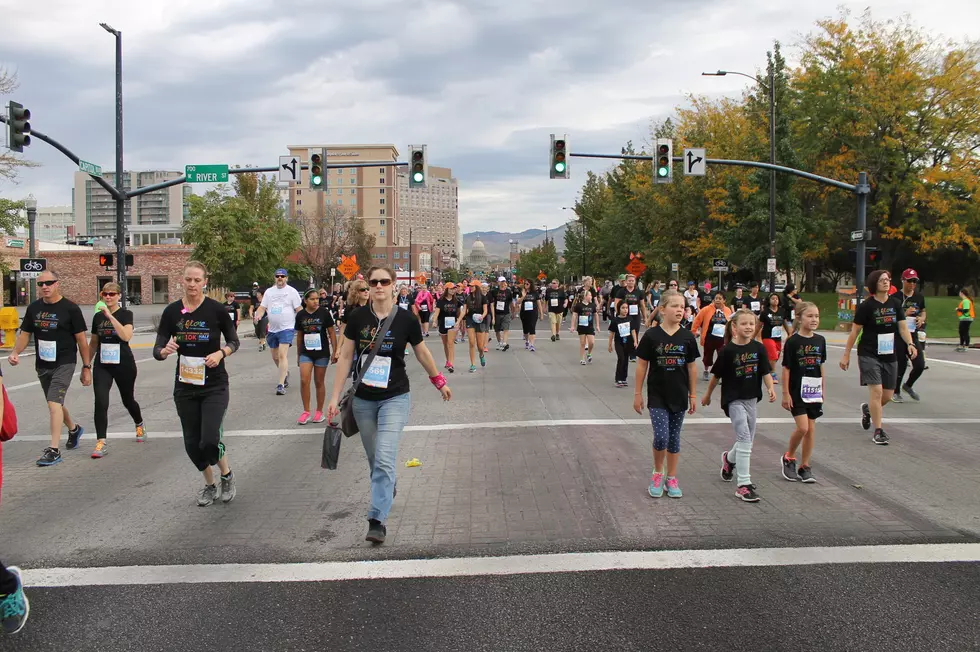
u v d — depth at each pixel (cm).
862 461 729
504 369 1548
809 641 357
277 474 693
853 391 1234
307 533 522
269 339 1245
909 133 3394
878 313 810
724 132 3869
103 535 523
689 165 2027
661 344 593
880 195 3597
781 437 845
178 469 717
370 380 504
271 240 4181
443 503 590
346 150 15375
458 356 1842
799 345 636
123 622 385
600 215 6172
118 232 2212
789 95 3616
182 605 405
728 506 577
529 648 353
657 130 4400
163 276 5975
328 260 6800
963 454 759
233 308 2462
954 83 3306
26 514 573
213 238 3938
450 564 459
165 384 1378
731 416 608
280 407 1091
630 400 1124
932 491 618
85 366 784
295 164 2069
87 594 421
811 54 3622
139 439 857
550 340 2372
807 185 3631
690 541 496
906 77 3294
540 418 969
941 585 421
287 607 400
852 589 416
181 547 496
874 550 477
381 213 15400
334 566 458
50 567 462
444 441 828
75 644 362
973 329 2781
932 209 3406
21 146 1742
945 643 354
